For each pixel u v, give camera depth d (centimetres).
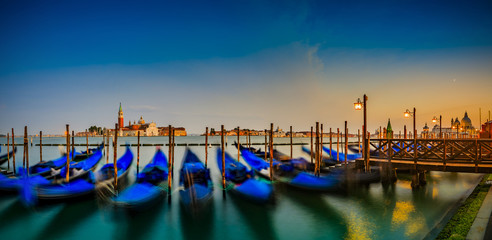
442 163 1424
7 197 1387
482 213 842
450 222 809
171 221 1170
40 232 1071
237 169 1747
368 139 1565
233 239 1007
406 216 1166
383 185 1662
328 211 1254
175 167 2686
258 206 1336
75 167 1873
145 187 1423
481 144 1448
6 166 2922
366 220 1133
